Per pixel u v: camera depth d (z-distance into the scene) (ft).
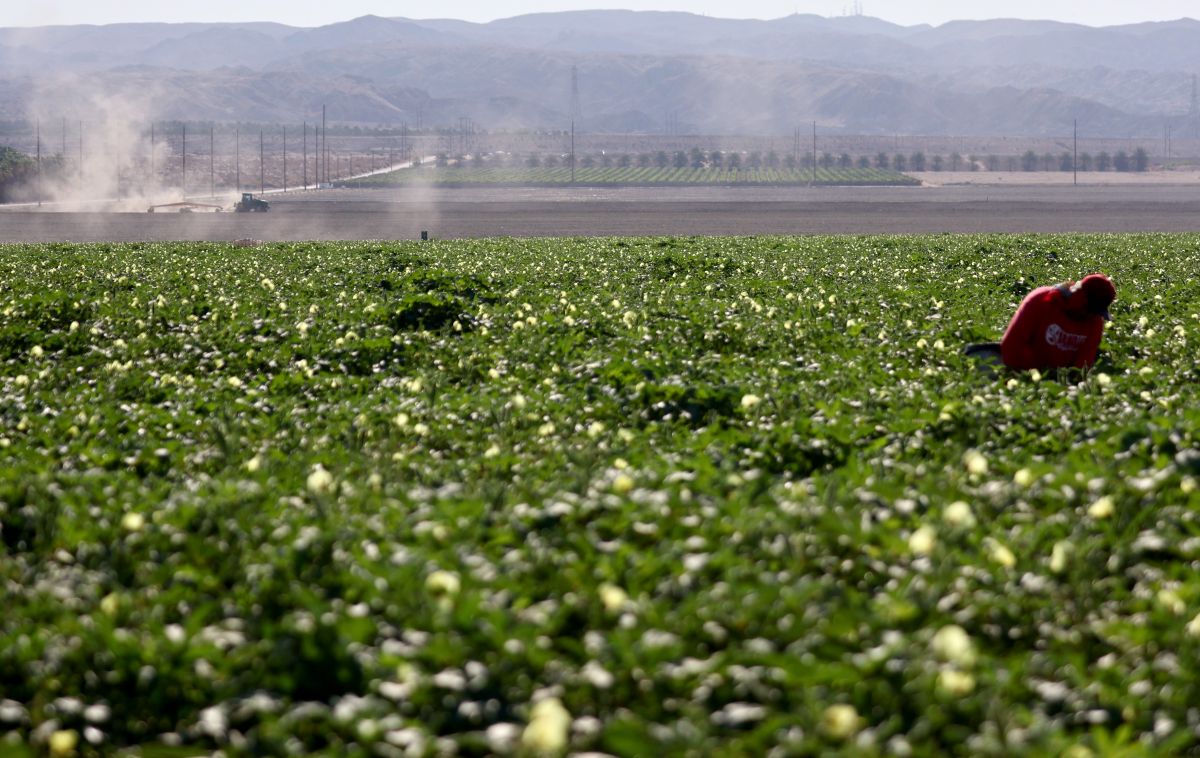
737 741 40.11
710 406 97.50
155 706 45.34
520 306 168.55
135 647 47.21
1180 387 105.50
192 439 90.07
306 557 54.54
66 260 305.12
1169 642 47.70
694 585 50.57
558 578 51.47
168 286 215.72
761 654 43.75
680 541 55.62
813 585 49.21
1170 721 42.50
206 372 124.47
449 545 55.72
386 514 62.08
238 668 46.98
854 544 55.31
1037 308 122.52
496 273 247.09
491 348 131.85
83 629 48.60
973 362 119.34
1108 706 43.75
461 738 40.98
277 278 239.09
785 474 72.49
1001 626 49.16
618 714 42.11
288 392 112.57
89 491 68.80
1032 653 47.47
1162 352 131.13
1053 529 58.13
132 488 70.08
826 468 75.46
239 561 55.83
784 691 43.19
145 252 346.54
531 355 126.82
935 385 106.01
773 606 48.26
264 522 61.00
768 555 53.83
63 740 42.63
